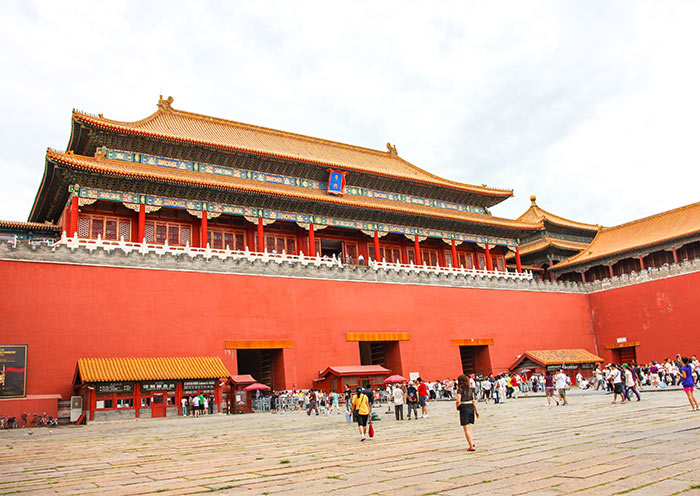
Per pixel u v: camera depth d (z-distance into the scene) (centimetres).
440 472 1098
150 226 4631
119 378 3092
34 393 3105
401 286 4762
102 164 4166
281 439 1900
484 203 6656
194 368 3419
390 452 1444
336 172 5441
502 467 1115
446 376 4738
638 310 5634
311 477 1122
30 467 1410
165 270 3712
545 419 2136
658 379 3784
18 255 3275
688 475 934
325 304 4306
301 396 3691
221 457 1486
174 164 4794
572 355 5231
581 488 889
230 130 5719
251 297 3984
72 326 3319
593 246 6831
